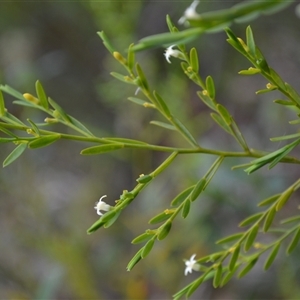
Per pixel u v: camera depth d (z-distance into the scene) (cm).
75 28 143
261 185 91
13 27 143
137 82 53
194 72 53
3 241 116
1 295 106
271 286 103
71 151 147
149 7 129
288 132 108
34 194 114
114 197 132
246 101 127
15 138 52
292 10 111
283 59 124
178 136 100
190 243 102
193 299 108
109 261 110
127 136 123
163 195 110
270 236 96
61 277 88
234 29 118
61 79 147
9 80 124
